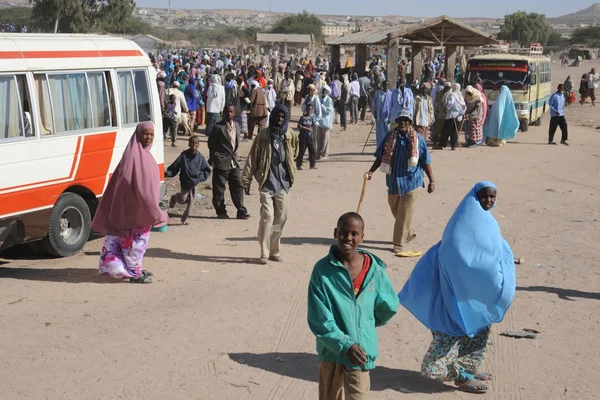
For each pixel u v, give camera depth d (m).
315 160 18.94
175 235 11.98
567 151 23.33
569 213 14.34
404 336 7.84
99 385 6.48
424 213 13.88
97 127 11.07
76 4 74.94
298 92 36.69
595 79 54.53
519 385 6.66
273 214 10.31
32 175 9.96
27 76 9.93
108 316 8.21
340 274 4.88
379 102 20.55
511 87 26.88
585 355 7.41
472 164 20.17
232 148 13.12
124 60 11.63
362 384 4.96
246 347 7.43
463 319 6.30
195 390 6.44
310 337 7.74
